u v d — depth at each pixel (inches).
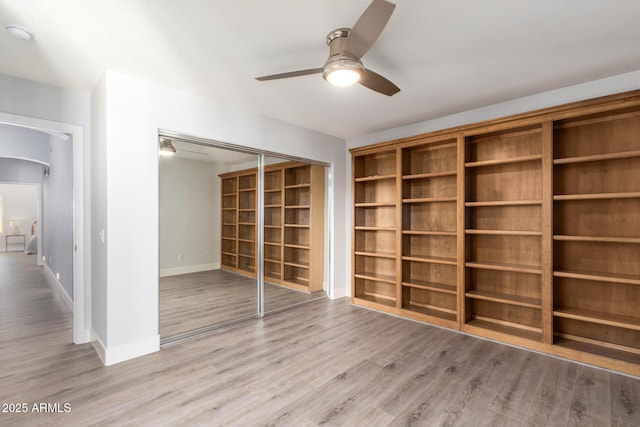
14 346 107.8
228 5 65.6
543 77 100.0
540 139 114.0
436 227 140.9
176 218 120.7
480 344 111.8
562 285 108.3
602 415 71.8
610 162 99.7
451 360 99.1
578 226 105.0
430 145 138.2
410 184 147.6
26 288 189.6
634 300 96.0
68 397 77.2
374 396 79.0
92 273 111.3
